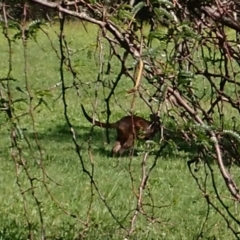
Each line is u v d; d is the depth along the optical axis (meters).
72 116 30.09
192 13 7.76
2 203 17.02
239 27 7.61
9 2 7.62
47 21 7.83
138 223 15.50
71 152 24.42
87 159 23.31
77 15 7.12
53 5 7.16
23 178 19.75
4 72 39.91
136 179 20.28
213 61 8.17
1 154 23.20
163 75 6.95
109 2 7.48
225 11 7.57
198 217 16.56
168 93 7.30
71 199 17.67
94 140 26.69
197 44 7.83
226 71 8.04
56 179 20.09
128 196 18.25
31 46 46.62
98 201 17.64
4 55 43.09
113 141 26.34
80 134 27.70
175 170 21.53
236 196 6.98
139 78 6.62
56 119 29.77
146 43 7.49
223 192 19.19
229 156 7.72
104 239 14.09
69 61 7.98
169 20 6.98
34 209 16.38
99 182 19.77
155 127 7.56
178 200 17.80
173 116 8.23
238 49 8.12
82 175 20.69
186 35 6.95
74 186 19.22
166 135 7.85
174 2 7.54
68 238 14.13
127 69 7.46
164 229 15.14
